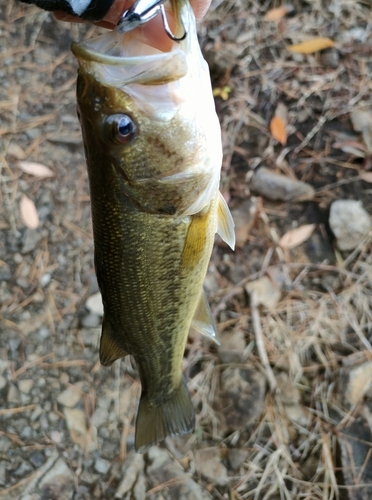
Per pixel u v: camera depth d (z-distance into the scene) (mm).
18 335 560
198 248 310
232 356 541
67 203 613
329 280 570
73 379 547
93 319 566
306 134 617
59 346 559
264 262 580
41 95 655
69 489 505
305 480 500
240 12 671
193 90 262
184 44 250
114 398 540
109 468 515
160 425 395
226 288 573
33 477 507
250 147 617
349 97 624
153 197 280
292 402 524
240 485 502
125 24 224
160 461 513
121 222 286
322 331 549
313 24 665
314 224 588
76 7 245
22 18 686
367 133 602
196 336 556
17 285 580
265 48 656
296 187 591
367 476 490
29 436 522
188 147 271
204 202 293
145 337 340
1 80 659
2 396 536
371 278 561
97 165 273
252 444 515
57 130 639
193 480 507
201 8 284
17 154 625
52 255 592
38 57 671
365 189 589
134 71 247
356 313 554
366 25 659
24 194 610
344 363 533
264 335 551
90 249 594
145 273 306
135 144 263
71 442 522
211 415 528
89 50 237
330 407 521
